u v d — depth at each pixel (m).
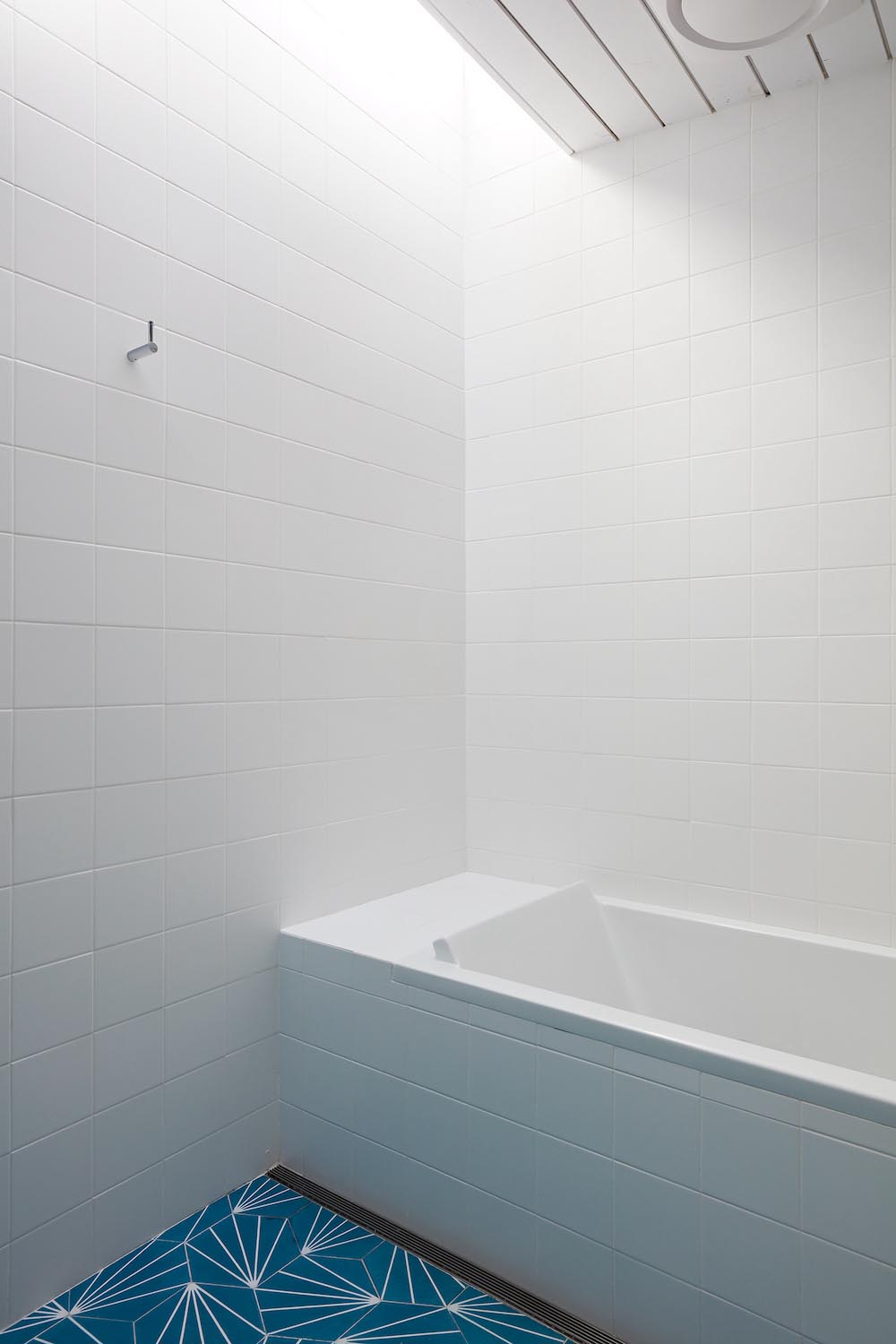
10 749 1.66
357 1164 2.03
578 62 2.12
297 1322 1.64
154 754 1.91
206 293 2.03
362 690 2.45
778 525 2.25
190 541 1.99
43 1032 1.71
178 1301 1.70
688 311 2.39
